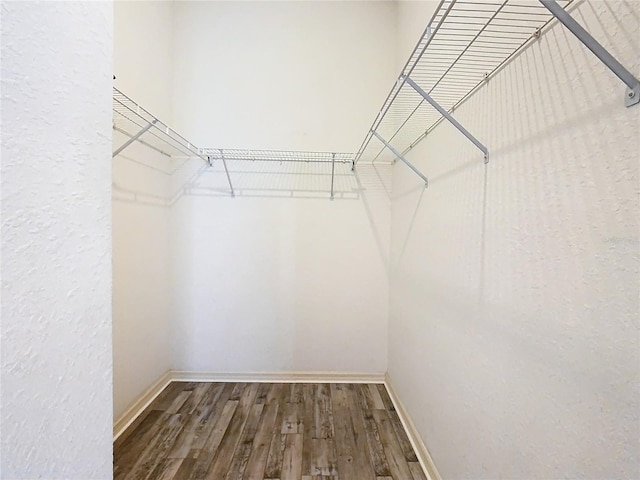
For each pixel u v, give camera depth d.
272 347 2.60
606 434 0.67
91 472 0.53
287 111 2.56
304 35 2.56
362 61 2.56
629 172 0.62
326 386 2.54
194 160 2.55
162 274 2.43
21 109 0.40
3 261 0.38
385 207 2.58
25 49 0.40
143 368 2.18
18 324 0.40
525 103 0.94
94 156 0.53
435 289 1.62
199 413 2.12
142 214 2.15
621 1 0.64
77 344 0.50
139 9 2.04
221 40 2.54
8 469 0.39
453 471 1.38
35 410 0.43
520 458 0.94
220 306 2.58
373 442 1.87
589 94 0.72
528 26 0.91
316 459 1.72
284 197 2.57
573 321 0.75
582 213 0.73
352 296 2.60
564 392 0.78
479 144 1.17
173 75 2.52
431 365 1.66
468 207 1.29
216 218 2.56
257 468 1.64
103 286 0.56
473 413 1.22
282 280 2.59
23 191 0.40
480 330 1.18
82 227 0.51
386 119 2.21
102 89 0.55
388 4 2.56
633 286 0.61
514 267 0.98
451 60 1.42
